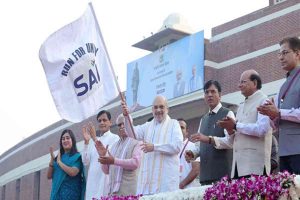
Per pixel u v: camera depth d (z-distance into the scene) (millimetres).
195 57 22312
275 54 21344
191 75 22328
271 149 6992
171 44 23344
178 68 22875
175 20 24766
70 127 31344
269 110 5738
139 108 24594
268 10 22031
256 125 6238
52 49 8766
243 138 6434
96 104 8773
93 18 9102
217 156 7188
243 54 22578
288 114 5672
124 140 8297
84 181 9203
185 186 8383
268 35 21812
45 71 8727
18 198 38719
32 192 35812
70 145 9242
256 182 5453
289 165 5801
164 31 24531
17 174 38938
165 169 7453
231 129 6426
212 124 7418
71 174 8961
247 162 6336
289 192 5242
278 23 21531
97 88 8828
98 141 8164
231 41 23094
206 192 5938
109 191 8055
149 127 7941
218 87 7570
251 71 6750
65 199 8922
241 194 5527
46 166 34406
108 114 9492
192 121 23625
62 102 8688
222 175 7109
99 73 8898
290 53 6047
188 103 22281
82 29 8977
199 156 7734
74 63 8844
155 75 23875
